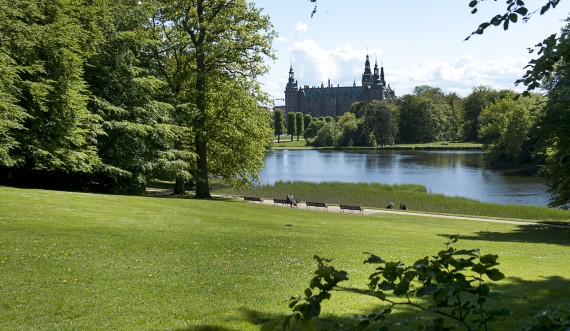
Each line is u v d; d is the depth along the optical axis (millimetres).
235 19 36938
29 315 8070
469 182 60500
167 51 37688
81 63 28297
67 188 32656
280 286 10328
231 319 7812
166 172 33875
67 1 28484
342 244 16828
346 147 141375
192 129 36531
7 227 14953
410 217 31891
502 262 14023
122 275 10812
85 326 7555
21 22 25297
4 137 24547
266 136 43312
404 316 7688
